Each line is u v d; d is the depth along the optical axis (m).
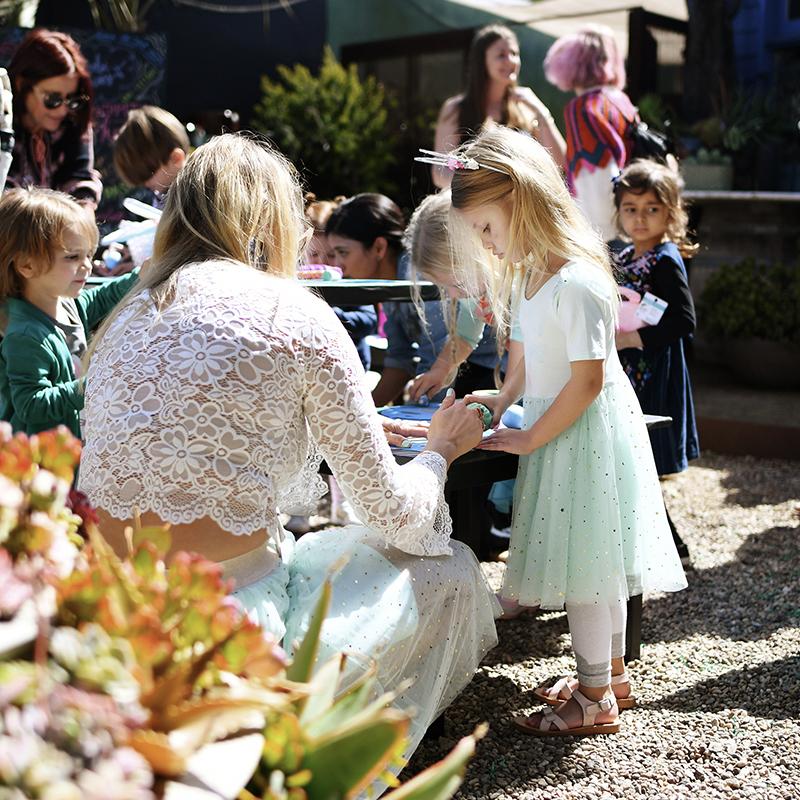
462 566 2.21
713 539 4.15
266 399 1.78
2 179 3.00
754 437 5.52
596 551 2.50
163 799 0.91
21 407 2.81
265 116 9.21
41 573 0.98
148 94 6.61
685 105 8.22
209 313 1.81
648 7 8.47
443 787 1.03
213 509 1.77
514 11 8.77
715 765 2.44
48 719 0.82
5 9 8.44
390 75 9.73
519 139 2.50
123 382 1.80
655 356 3.60
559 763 2.47
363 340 3.87
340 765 1.03
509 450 2.47
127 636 0.96
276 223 2.01
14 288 2.91
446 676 2.16
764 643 3.14
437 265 3.08
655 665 3.01
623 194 3.67
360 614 1.97
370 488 1.90
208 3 9.50
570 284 2.42
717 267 7.44
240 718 0.99
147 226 3.40
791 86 8.64
